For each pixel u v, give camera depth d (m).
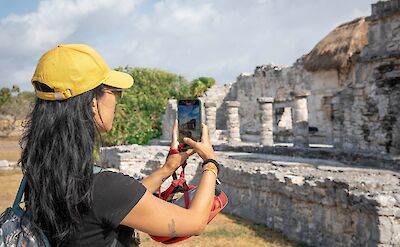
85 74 2.24
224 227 12.66
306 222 10.91
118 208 2.12
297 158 18.48
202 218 2.32
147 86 41.88
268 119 28.14
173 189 2.90
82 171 2.12
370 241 8.63
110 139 35.78
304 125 23.66
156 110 39.91
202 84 47.53
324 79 33.06
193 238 11.41
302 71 37.22
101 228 2.14
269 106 28.22
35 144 2.19
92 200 2.10
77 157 2.14
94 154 2.30
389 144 17.25
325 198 10.17
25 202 2.25
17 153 42.03
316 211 10.59
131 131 37.12
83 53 2.29
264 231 12.12
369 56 17.77
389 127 17.27
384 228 8.37
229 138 32.28
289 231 11.52
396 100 17.11
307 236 10.80
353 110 19.67
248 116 44.28
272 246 10.64
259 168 14.59
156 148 27.36
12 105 62.81
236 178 14.59
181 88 44.81
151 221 2.15
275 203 12.36
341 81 31.52
